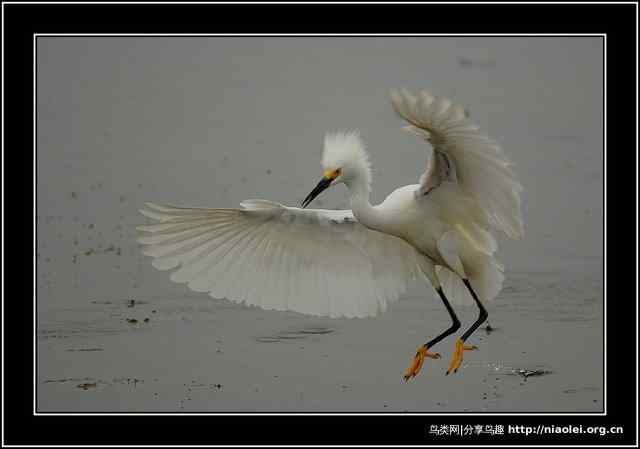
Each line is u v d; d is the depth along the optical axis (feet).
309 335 41.65
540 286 47.14
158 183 64.75
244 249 34.47
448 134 28.40
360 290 35.94
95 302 44.91
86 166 69.15
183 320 43.09
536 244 53.42
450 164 30.63
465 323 42.98
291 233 34.45
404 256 35.81
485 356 39.42
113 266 49.90
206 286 34.55
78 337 40.81
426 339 41.16
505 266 50.26
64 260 50.55
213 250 34.19
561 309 43.91
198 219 33.19
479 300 34.96
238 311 44.45
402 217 33.04
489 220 32.40
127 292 46.39
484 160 29.27
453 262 33.60
